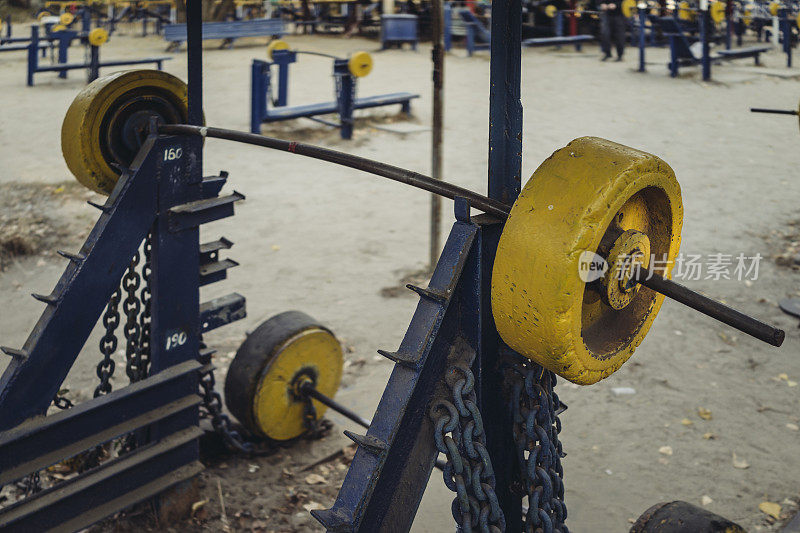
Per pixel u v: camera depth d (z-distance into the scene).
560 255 1.69
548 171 1.79
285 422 4.37
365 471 2.00
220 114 13.31
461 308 2.16
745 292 6.59
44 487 3.93
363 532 2.05
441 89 6.50
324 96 15.16
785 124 13.05
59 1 27.73
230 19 26.70
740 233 7.97
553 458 2.31
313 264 7.17
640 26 18.00
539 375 2.20
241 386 4.19
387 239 7.80
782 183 9.75
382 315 6.15
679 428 4.66
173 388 3.54
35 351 3.10
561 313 1.73
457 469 2.04
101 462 4.17
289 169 10.23
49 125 12.43
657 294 2.21
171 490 3.65
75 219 8.09
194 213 3.47
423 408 2.11
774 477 4.18
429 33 24.77
